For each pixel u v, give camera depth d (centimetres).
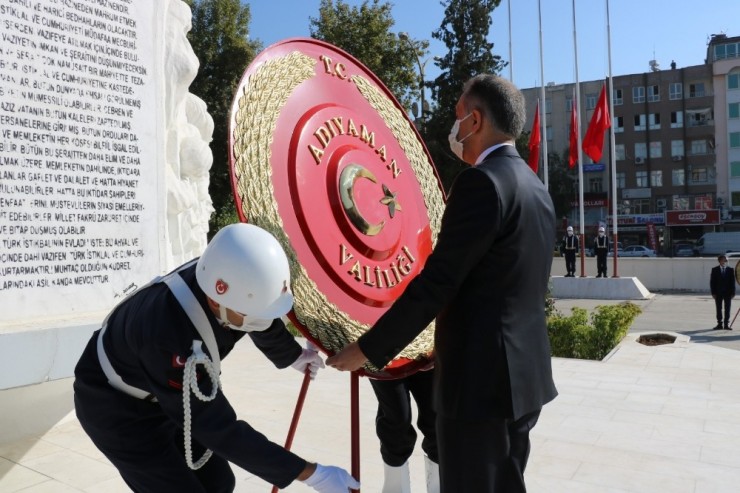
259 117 224
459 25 2620
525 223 209
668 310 1561
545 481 389
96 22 477
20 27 418
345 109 278
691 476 399
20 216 414
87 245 463
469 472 207
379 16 2402
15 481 374
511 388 204
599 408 575
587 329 923
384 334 204
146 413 215
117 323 209
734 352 906
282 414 525
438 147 2572
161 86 540
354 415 224
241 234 189
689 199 4806
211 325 198
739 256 2388
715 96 4700
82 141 462
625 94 4975
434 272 201
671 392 644
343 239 246
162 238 534
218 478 236
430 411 295
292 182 231
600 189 5044
